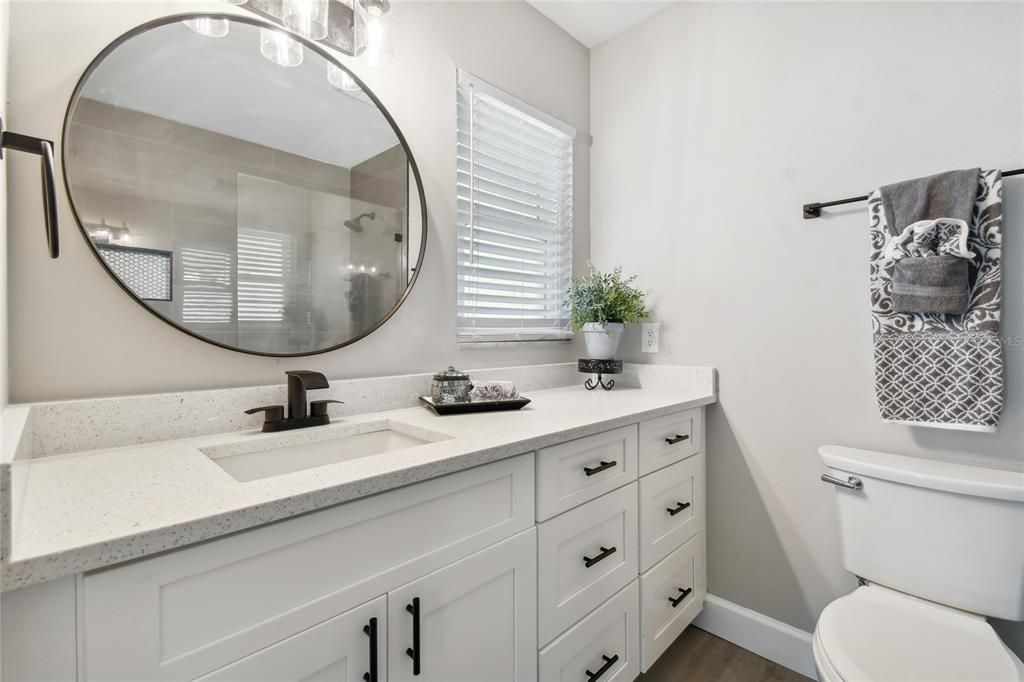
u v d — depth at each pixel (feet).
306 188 4.04
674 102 6.09
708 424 5.73
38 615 1.62
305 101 4.05
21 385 2.84
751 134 5.38
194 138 3.46
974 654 3.11
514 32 5.97
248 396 3.65
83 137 3.04
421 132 4.96
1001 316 3.85
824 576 4.87
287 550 2.19
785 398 5.12
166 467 2.62
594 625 3.91
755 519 5.34
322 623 2.29
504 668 3.17
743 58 5.46
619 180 6.68
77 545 1.65
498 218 5.84
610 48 6.83
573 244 6.81
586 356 6.93
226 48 3.63
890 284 4.18
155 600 1.84
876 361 4.26
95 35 3.11
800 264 5.01
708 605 5.68
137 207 3.22
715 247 5.67
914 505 3.88
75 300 3.02
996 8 3.96
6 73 2.68
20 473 2.06
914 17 4.35
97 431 3.01
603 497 4.02
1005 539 3.50
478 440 3.20
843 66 4.75
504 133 5.91
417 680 2.66
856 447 4.64
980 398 3.76
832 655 3.13
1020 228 3.81
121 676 1.76
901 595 3.91
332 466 2.58
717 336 5.65
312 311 4.06
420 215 4.86
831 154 4.82
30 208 2.87
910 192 4.07
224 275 3.59
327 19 3.84
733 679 4.89
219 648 1.98
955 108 4.14
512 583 3.23
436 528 2.78
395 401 4.57
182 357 3.44
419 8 4.99
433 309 5.08
